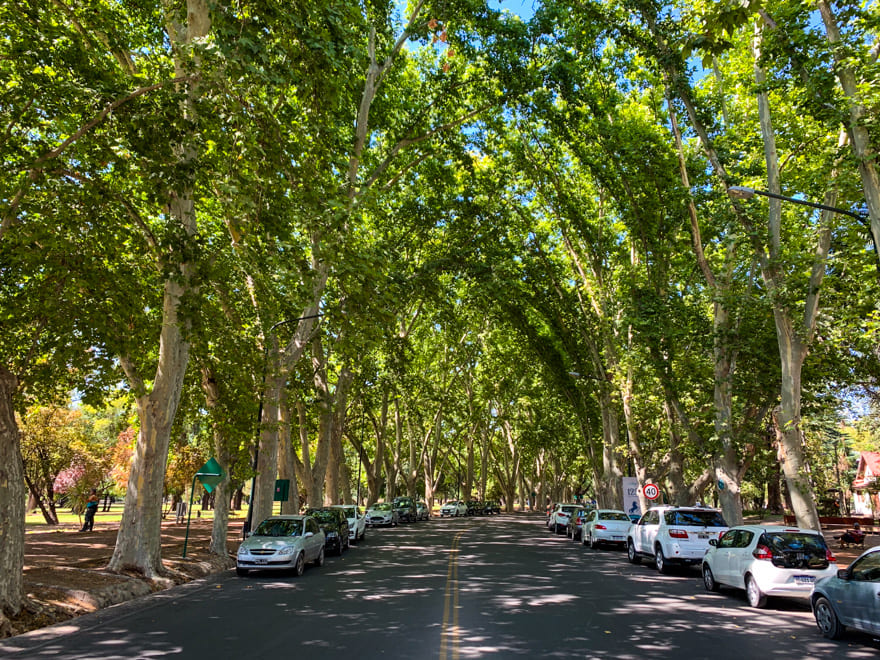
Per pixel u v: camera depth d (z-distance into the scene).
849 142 14.81
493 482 92.19
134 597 11.70
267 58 11.67
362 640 7.86
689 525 15.80
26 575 11.74
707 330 19.86
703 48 7.28
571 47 23.41
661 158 19.92
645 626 8.93
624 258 29.00
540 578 14.34
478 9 21.84
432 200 28.45
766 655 7.36
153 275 16.22
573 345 32.81
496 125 26.14
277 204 14.10
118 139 12.61
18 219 13.26
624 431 35.88
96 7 13.73
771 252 16.84
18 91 10.62
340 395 32.09
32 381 14.57
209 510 62.31
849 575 8.16
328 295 20.88
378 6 20.42
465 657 7.01
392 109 24.44
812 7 13.59
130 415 21.06
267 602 10.95
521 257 31.80
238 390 17.94
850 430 54.38
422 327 40.84
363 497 85.62
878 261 12.44
